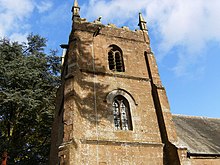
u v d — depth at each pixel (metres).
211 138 21.22
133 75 19.58
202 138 20.62
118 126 16.73
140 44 22.16
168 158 15.83
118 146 15.32
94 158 14.35
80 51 19.45
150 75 20.06
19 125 24.80
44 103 23.50
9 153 20.92
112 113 16.84
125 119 17.27
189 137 20.03
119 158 14.90
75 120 15.00
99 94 17.42
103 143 15.07
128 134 16.16
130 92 18.38
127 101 17.92
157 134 16.91
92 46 20.19
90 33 20.97
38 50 27.84
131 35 22.44
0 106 22.80
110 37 21.45
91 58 19.34
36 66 24.48
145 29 23.62
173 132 16.72
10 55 24.12
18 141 24.73
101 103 17.02
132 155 15.27
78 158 13.74
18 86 22.27
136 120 17.08
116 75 18.94
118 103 17.77
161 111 17.59
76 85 16.81
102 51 20.20
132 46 21.67
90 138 15.09
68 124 14.84
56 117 21.62
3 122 24.64
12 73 21.45
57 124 21.00
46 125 25.39
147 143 16.03
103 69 19.00
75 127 14.70
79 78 17.64
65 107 15.79
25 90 21.53
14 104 22.39
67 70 18.89
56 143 19.75
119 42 21.47
